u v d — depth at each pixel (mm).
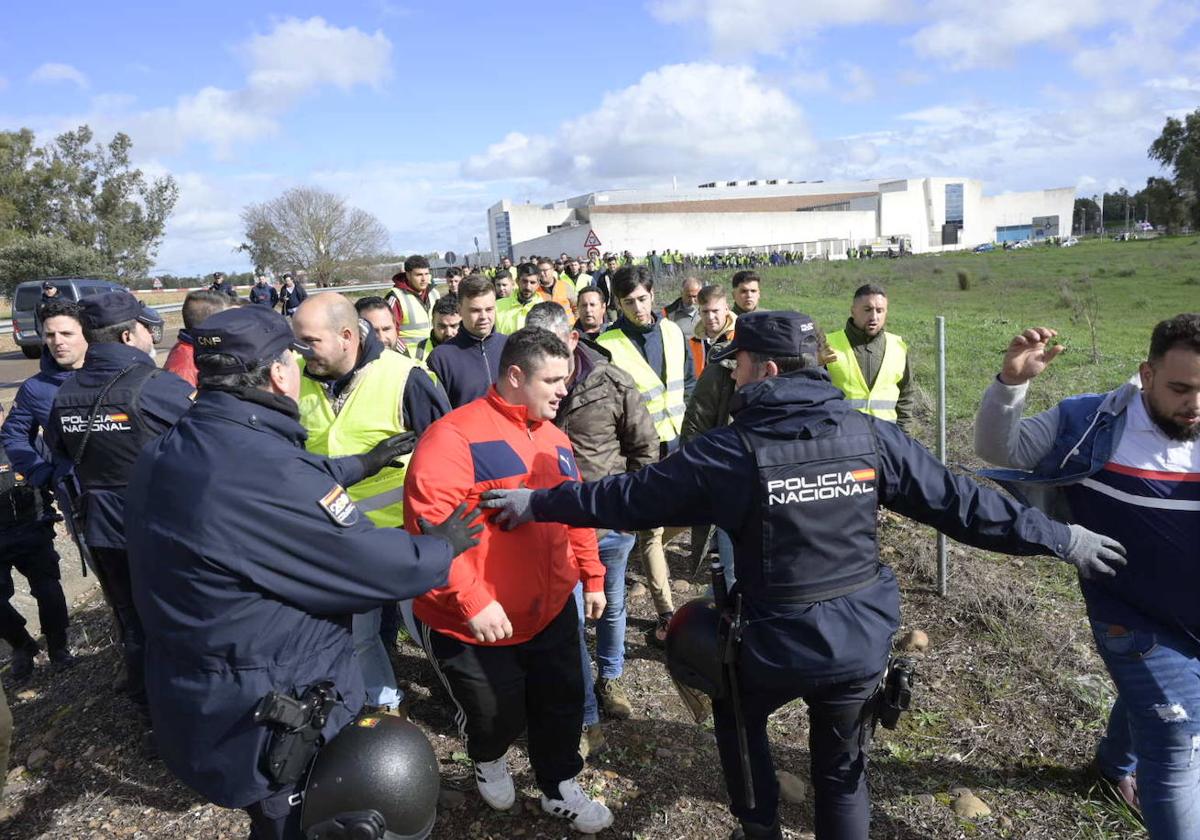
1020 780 3131
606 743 3500
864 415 2385
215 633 1980
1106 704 3480
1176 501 2412
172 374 3611
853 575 2309
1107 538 2344
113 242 50219
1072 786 3082
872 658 2279
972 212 100500
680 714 3732
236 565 1957
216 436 2039
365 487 3445
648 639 4402
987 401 2652
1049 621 4184
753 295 5793
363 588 2096
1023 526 2275
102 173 51219
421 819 2096
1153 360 2361
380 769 2031
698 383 4160
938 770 3207
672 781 3260
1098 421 2531
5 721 2859
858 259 59594
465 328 4645
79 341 4211
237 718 2006
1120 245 58875
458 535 2389
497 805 3014
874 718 2418
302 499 2020
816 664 2240
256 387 2109
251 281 54969
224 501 1966
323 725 2072
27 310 20031
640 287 4793
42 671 4543
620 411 3732
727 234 72312
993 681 3723
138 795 3332
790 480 2238
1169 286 25750
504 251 81562
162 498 2020
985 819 2945
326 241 53781
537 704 2895
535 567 2734
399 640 4469
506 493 2564
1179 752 2391
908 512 2381
